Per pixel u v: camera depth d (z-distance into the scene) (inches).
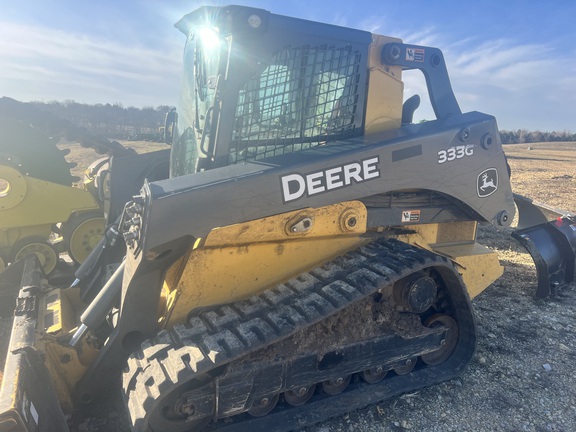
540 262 211.2
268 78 120.1
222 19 114.7
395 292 137.4
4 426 82.3
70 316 164.1
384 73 139.0
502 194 158.2
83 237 257.3
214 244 115.0
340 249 137.3
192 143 140.0
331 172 119.2
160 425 109.4
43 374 106.7
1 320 193.9
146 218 100.6
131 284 112.5
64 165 269.7
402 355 138.3
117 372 119.6
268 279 127.9
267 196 111.2
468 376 151.7
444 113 156.7
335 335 125.2
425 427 127.1
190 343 106.7
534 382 149.1
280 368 117.1
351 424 127.9
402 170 131.3
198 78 132.6
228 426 120.8
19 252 243.3
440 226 168.6
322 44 126.0
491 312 200.8
